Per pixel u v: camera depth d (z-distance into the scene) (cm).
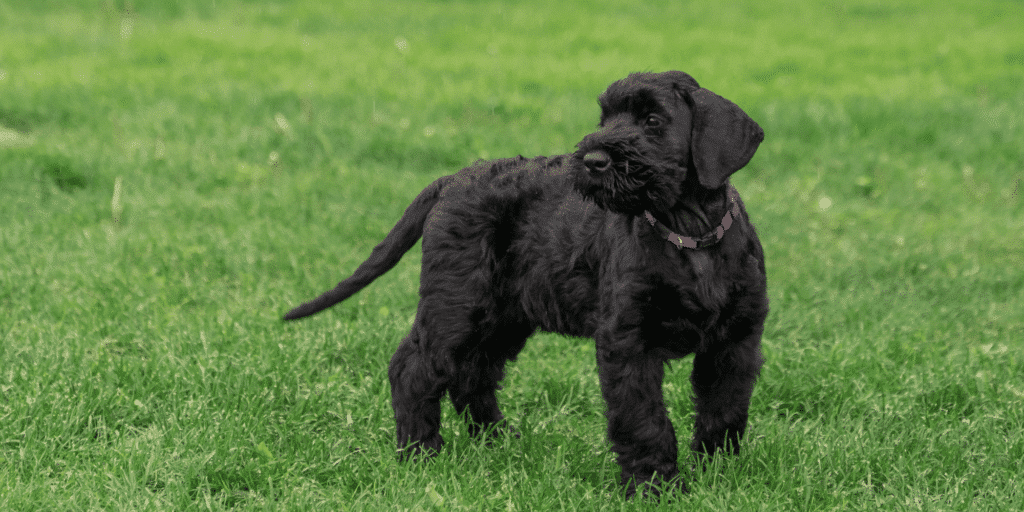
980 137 1284
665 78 415
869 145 1243
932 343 638
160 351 587
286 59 1620
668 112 406
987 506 430
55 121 1200
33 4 2161
